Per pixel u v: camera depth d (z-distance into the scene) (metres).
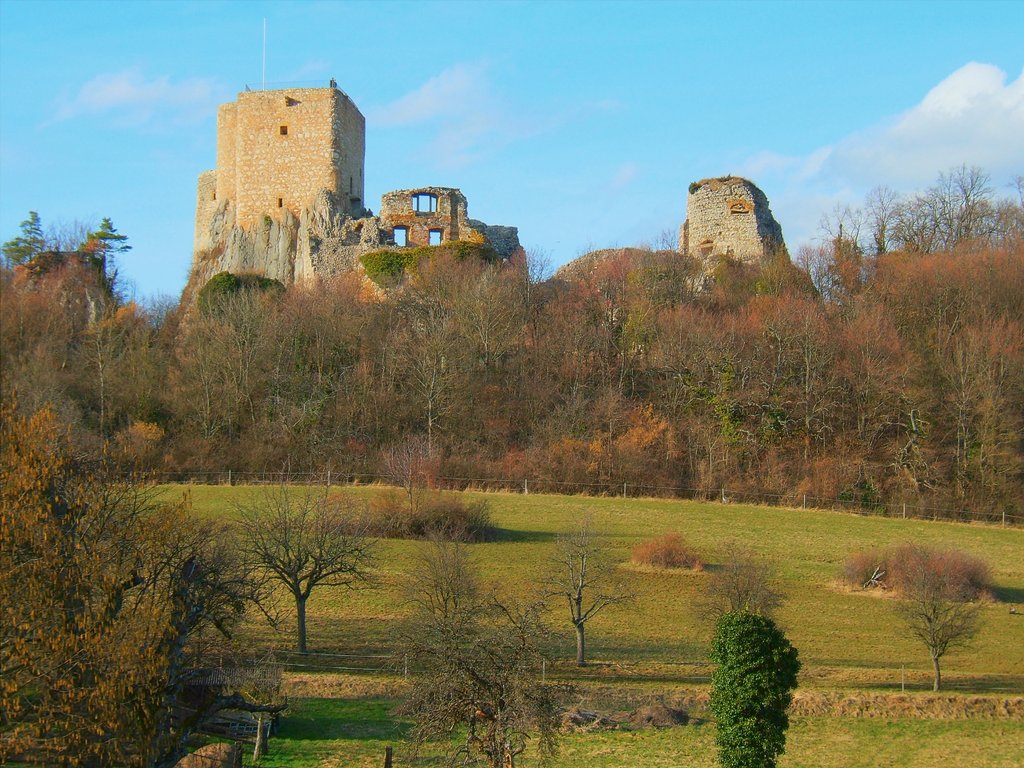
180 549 30.66
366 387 85.62
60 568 27.12
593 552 46.59
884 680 42.31
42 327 91.25
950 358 87.06
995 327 87.44
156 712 26.81
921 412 82.88
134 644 26.33
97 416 81.50
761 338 90.88
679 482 77.69
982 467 77.62
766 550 61.34
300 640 42.09
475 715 27.80
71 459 31.86
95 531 29.53
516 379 90.44
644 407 86.19
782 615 50.50
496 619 36.78
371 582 49.22
